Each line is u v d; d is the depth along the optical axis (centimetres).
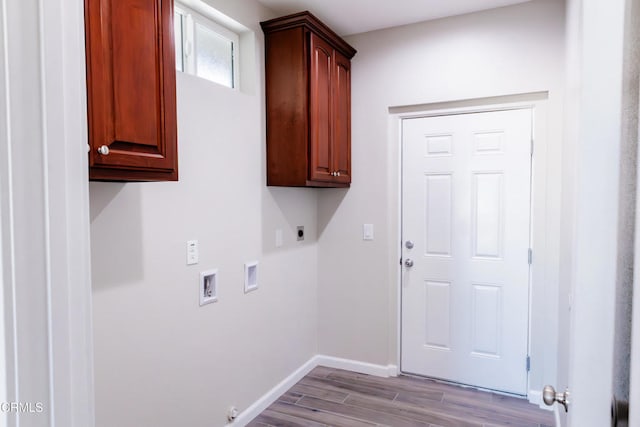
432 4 254
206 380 212
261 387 256
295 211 293
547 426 233
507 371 274
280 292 276
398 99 290
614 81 59
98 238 158
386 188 297
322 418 245
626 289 59
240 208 236
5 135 53
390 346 305
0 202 53
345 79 293
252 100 244
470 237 280
